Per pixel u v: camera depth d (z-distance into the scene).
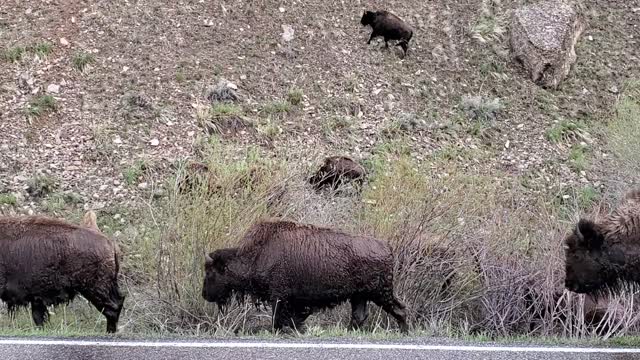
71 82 18.31
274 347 8.40
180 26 19.98
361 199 14.45
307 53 19.92
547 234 12.59
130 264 13.23
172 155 16.78
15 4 20.22
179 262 11.98
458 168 17.11
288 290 10.30
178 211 12.52
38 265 10.09
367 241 10.49
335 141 17.73
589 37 22.48
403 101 19.19
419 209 12.66
